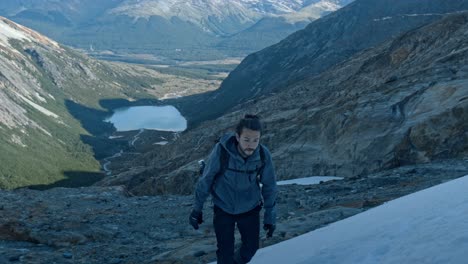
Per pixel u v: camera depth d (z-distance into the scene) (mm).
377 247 4738
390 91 28156
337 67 69062
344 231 6184
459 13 43781
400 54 45969
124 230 13250
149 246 11234
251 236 5824
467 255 3721
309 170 28531
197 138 73188
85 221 14000
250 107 70875
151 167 62719
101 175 160750
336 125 28219
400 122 24734
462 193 5406
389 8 138000
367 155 24734
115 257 10289
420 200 6191
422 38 45281
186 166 40656
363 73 49344
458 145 20500
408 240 4523
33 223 13031
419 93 25547
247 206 5691
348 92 45688
